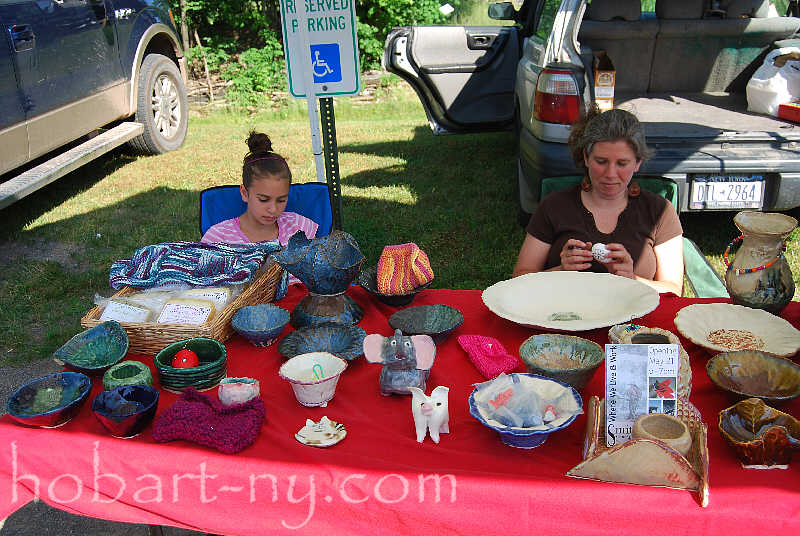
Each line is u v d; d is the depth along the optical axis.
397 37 5.58
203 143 7.84
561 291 1.91
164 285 1.88
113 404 1.43
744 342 1.63
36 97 4.88
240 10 11.18
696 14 5.09
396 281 1.95
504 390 1.38
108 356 1.66
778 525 1.15
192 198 5.81
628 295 1.83
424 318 1.81
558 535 1.22
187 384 1.55
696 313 1.77
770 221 1.79
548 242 2.46
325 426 1.42
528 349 1.57
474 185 5.92
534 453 1.34
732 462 1.28
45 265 4.48
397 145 7.49
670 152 3.71
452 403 1.52
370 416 1.49
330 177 3.10
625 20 5.12
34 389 1.51
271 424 1.45
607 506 1.19
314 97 2.91
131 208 5.62
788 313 1.86
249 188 2.28
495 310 1.78
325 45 2.81
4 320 3.80
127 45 6.34
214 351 1.64
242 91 9.80
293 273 1.78
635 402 1.32
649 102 5.04
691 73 5.34
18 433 1.40
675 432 1.26
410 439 1.39
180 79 7.63
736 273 1.82
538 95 3.93
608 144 2.19
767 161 3.59
